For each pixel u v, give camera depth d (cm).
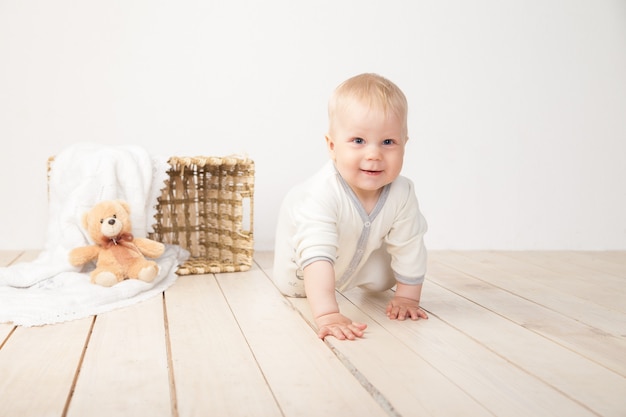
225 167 194
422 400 89
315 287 126
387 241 142
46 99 214
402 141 127
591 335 124
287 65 230
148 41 219
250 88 228
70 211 162
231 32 225
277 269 152
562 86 251
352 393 92
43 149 215
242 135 229
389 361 106
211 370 100
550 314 141
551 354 111
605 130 256
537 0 247
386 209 134
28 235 217
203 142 226
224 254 198
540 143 251
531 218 253
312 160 234
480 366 104
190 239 207
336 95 129
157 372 99
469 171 247
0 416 82
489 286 171
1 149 212
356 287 165
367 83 126
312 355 109
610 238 258
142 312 137
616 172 258
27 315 128
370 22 235
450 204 246
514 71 247
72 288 146
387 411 85
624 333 126
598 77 254
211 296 153
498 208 250
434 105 242
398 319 133
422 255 141
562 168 254
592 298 158
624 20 254
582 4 250
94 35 215
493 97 246
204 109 225
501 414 85
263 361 105
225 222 196
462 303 150
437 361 106
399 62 238
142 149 177
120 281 152
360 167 125
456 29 241
